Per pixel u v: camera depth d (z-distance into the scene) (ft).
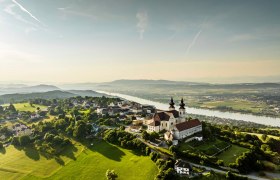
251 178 495.82
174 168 506.07
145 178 501.97
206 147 615.57
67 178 561.02
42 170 607.37
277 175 513.04
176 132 647.97
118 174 540.11
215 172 493.77
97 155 649.61
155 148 607.37
